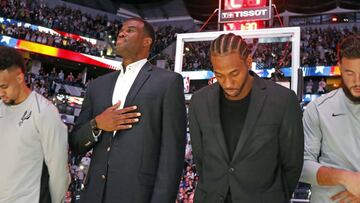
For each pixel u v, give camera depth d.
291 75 3.74
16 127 1.93
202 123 1.74
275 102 1.68
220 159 1.66
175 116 1.97
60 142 1.95
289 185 1.77
